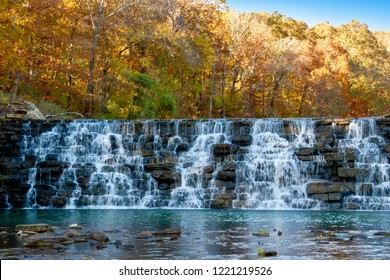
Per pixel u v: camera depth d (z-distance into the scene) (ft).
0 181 100.89
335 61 272.92
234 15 234.38
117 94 168.35
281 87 241.14
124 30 182.19
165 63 207.41
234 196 96.63
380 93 283.38
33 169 103.19
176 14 211.20
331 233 49.49
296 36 324.80
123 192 100.58
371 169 96.07
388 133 104.37
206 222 63.31
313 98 250.98
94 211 85.81
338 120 107.24
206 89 231.09
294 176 99.30
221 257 35.50
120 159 106.32
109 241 42.34
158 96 178.29
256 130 110.42
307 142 106.11
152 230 52.16
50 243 39.75
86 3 178.09
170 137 109.29
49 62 159.63
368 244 41.93
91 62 161.48
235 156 102.37
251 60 238.68
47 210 89.20
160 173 100.22
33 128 111.75
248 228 55.36
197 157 105.70
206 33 226.79
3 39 138.21
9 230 51.80
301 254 36.81
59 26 168.04
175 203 97.66
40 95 169.48
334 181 98.07
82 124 113.70
